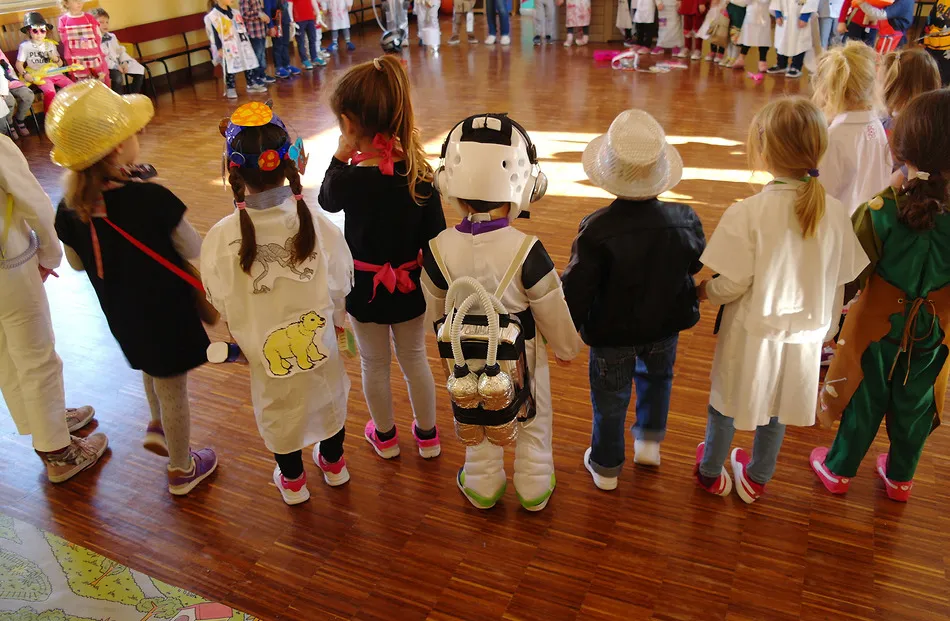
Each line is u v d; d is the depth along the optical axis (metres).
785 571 2.12
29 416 2.42
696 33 8.09
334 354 2.18
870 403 2.18
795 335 1.99
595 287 2.06
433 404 2.51
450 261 2.00
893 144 1.99
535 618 2.00
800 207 1.87
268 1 7.98
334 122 6.53
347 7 9.55
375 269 2.21
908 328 2.04
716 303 2.06
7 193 2.19
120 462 2.63
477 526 2.31
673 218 2.02
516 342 1.94
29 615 2.05
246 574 2.17
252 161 1.89
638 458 2.50
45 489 2.52
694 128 5.95
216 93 7.90
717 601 2.03
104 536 2.31
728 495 2.39
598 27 9.37
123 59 7.26
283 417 2.17
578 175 5.05
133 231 2.07
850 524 2.27
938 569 2.11
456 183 1.89
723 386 2.12
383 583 2.12
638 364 2.32
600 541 2.24
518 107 6.70
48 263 2.39
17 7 7.01
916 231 1.95
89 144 1.94
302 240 1.98
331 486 2.49
